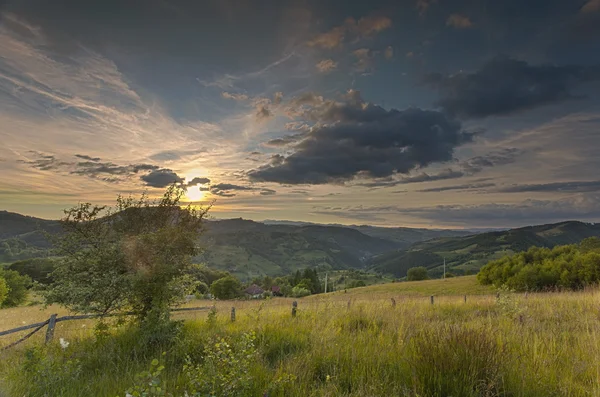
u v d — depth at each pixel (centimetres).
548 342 602
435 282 7894
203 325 909
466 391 394
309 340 688
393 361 516
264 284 11881
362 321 923
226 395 402
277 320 927
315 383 459
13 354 691
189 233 842
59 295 753
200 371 426
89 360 613
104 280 756
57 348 702
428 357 457
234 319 1052
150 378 397
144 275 764
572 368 473
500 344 529
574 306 1179
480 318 966
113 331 830
